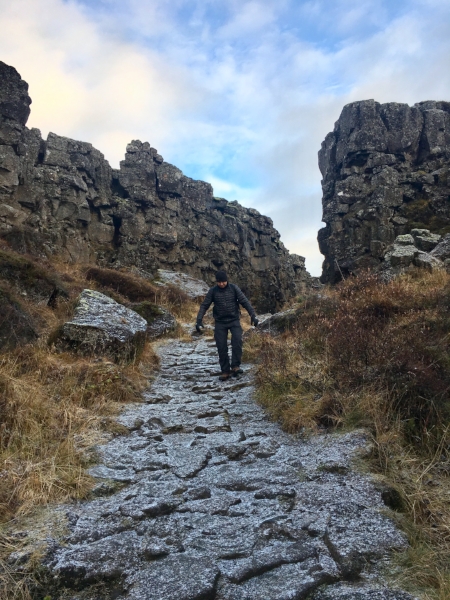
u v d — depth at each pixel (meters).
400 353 4.67
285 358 6.04
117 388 5.67
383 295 6.70
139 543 2.67
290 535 2.68
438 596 2.15
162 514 3.02
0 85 21.11
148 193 29.09
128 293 14.26
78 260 22.80
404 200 23.75
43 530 2.72
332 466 3.50
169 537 2.73
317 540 2.62
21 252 14.01
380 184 23.84
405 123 25.34
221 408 5.43
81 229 24.81
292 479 3.42
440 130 25.61
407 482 3.27
